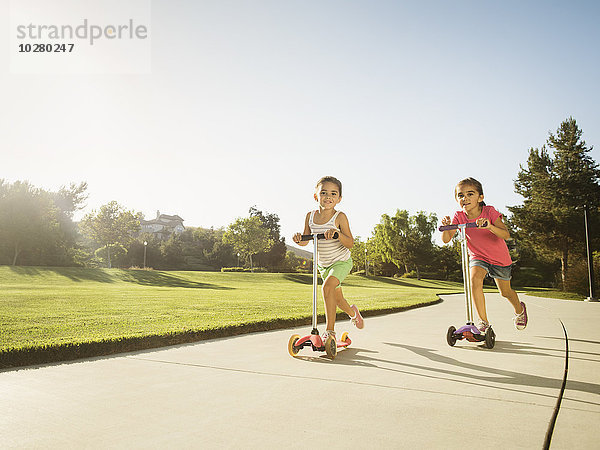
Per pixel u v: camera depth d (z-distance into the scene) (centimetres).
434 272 5812
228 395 228
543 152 2984
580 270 1920
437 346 398
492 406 207
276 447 157
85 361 326
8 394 231
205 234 9275
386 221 5562
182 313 661
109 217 4994
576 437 165
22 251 3997
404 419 188
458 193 440
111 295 1128
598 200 2714
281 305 860
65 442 162
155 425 181
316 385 249
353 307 435
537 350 373
